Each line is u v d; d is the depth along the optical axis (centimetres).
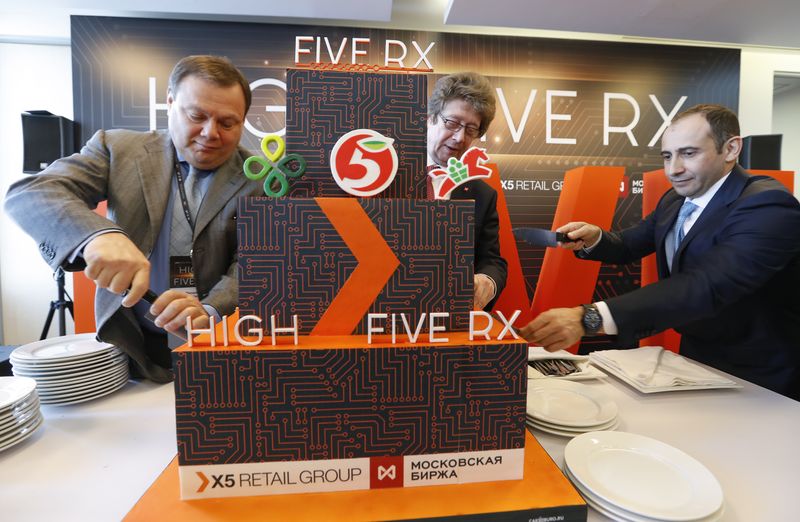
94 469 73
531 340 99
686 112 135
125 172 122
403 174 70
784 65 343
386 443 62
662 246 159
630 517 59
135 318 110
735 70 324
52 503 64
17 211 90
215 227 123
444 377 62
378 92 68
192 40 281
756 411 100
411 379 61
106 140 124
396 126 69
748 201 121
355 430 61
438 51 295
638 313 100
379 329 64
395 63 76
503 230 249
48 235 85
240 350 58
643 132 319
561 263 254
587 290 258
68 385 96
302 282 64
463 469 64
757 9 263
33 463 75
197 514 57
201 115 109
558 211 256
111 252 75
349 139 67
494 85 303
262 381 59
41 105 300
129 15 280
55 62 298
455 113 148
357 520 56
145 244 124
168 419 92
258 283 63
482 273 149
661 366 124
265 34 284
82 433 86
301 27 286
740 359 142
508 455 65
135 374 116
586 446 77
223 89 109
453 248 66
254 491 61
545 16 270
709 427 92
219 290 106
